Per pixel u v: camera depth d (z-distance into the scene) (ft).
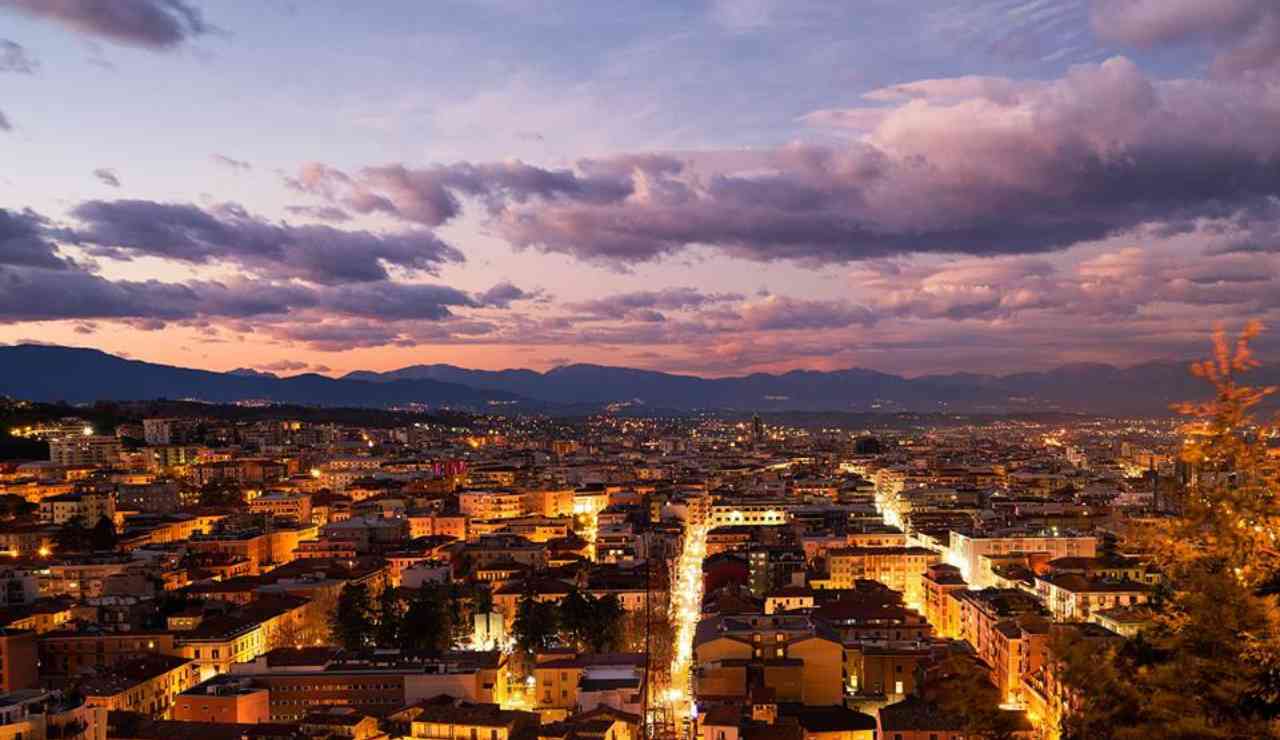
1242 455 186.50
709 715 613.52
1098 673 209.36
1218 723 191.11
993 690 240.53
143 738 612.70
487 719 626.64
